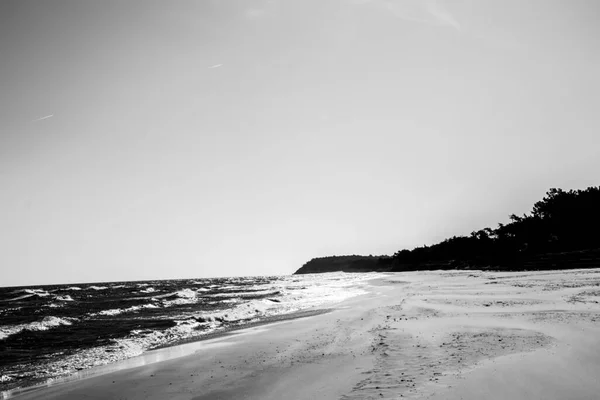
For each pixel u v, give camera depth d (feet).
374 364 32.48
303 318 77.00
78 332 75.46
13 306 160.66
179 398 30.68
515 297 67.82
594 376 23.80
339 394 25.90
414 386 24.64
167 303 142.51
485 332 39.42
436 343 37.04
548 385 22.63
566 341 32.12
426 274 274.16
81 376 41.39
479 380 23.76
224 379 34.99
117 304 152.25
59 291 284.82
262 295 172.55
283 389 29.84
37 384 39.29
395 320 56.18
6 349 61.00
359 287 190.60
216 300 151.23
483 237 370.53
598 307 48.11
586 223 229.86
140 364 45.34
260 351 46.52
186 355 47.98
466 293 85.56
